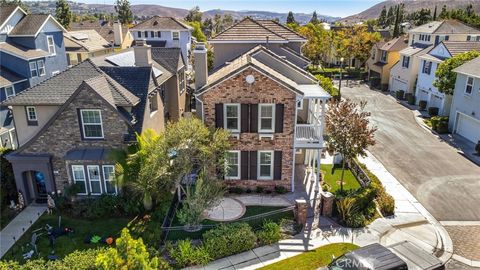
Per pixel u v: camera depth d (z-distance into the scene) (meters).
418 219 19.38
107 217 19.22
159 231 17.22
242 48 29.55
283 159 21.70
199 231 17.83
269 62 24.95
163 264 15.09
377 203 20.84
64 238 17.38
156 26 64.56
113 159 19.30
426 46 48.00
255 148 21.47
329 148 21.06
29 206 20.58
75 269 13.64
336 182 23.69
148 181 18.02
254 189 22.23
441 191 22.62
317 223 18.80
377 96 51.38
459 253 16.59
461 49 39.22
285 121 20.94
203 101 20.75
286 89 20.33
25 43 35.78
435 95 40.69
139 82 22.69
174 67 31.61
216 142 19.33
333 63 82.12
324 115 21.17
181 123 18.78
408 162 27.30
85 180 20.16
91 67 22.48
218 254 16.03
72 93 20.38
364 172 23.28
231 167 21.83
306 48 76.88
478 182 23.91
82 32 61.34
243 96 20.55
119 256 10.63
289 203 20.83
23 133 21.06
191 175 21.03
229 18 146.38
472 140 31.83
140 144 19.09
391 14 182.50
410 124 37.38
